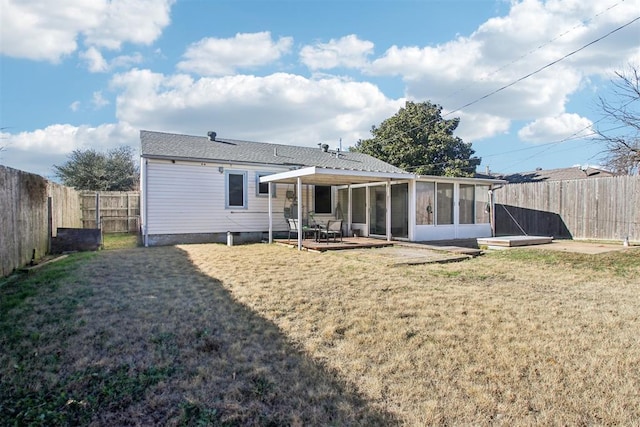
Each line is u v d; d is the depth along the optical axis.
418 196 12.55
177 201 12.47
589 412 2.56
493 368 3.19
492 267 7.93
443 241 12.57
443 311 4.68
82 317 4.31
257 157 14.36
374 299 5.21
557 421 2.46
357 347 3.62
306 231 13.15
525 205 16.00
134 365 3.19
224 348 3.56
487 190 14.37
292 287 5.87
